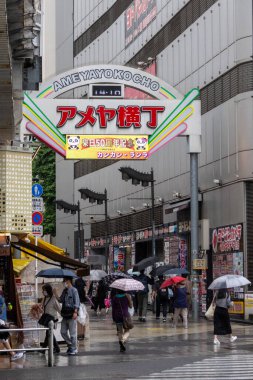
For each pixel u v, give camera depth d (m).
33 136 48.28
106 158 46.12
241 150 46.47
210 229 50.91
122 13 68.94
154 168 61.88
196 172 46.94
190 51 54.22
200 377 18.86
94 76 46.59
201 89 52.34
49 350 22.36
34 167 95.06
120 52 69.56
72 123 46.06
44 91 45.94
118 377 19.09
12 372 20.66
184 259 56.00
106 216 68.56
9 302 27.25
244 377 18.81
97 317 48.50
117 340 31.38
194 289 45.56
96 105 46.34
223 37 48.94
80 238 77.50
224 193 48.84
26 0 18.00
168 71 58.34
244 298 44.00
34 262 29.64
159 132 46.72
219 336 32.75
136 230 66.94
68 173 89.00
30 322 28.12
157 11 60.41
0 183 27.94
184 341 30.33
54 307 26.06
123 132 46.50
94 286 61.81
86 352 26.61
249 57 46.28
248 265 45.81
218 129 49.66
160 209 60.84
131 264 68.44
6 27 15.98
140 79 47.03
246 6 46.53
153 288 51.12
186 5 54.81
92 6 77.31
